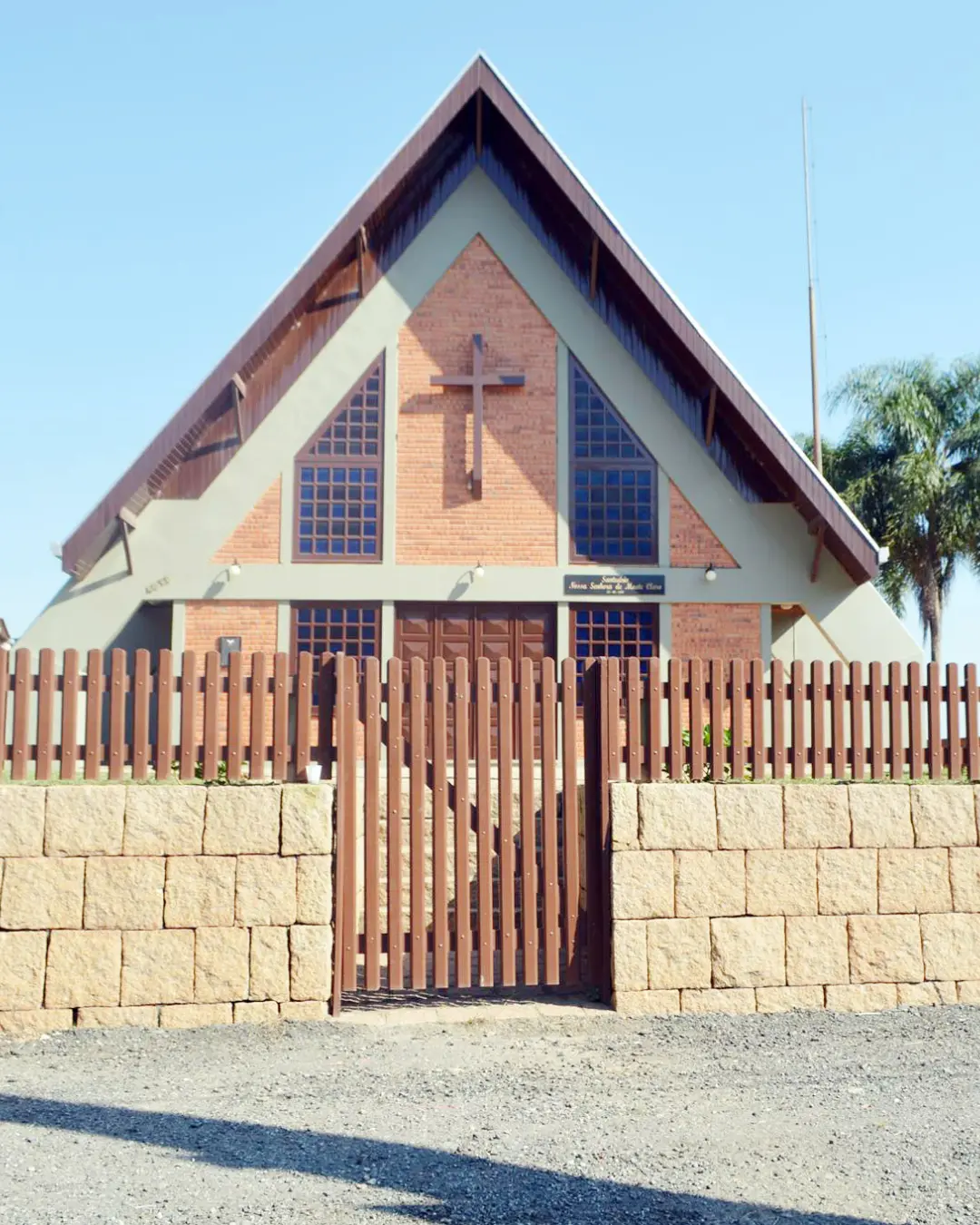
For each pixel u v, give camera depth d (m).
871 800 9.36
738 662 9.48
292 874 8.62
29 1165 5.63
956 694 9.70
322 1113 6.51
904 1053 7.96
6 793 8.44
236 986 8.50
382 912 11.38
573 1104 6.73
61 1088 7.02
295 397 18.09
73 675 8.73
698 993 8.98
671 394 18.34
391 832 8.90
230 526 17.77
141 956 8.43
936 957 9.30
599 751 9.31
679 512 18.16
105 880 8.45
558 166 17.64
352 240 18.05
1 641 17.05
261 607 17.73
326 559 17.78
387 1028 8.44
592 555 18.05
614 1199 5.29
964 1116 6.55
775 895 9.15
